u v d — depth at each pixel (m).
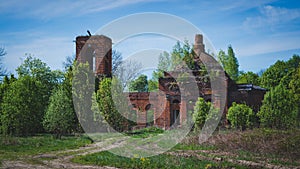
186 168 13.96
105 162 15.30
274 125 28.61
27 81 28.59
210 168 13.98
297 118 29.30
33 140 23.08
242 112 28.12
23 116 26.81
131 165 14.58
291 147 18.12
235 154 17.45
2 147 20.28
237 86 37.50
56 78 44.41
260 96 37.50
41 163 15.47
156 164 14.58
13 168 14.30
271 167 14.50
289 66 58.25
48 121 25.55
